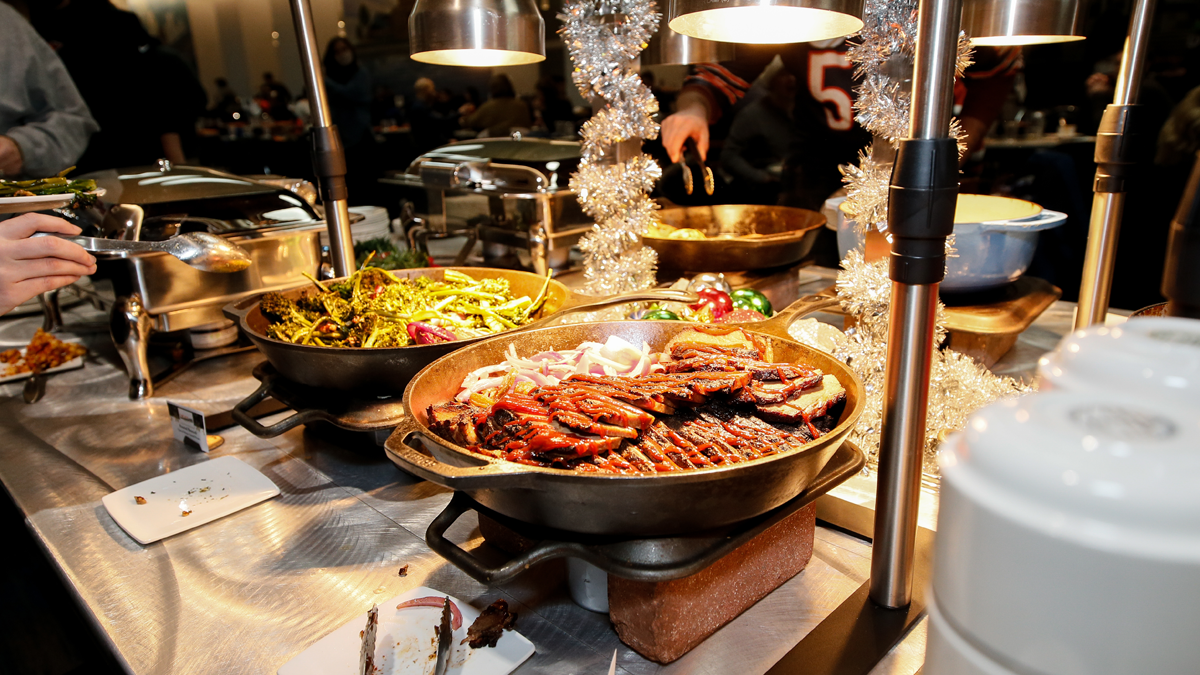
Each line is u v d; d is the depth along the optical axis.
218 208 1.71
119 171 1.92
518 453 0.79
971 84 2.30
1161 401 0.31
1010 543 0.30
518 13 1.24
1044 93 4.10
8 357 1.86
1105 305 1.21
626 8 1.46
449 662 0.76
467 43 1.22
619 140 1.58
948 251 1.01
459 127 6.07
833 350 1.30
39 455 1.36
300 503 1.15
